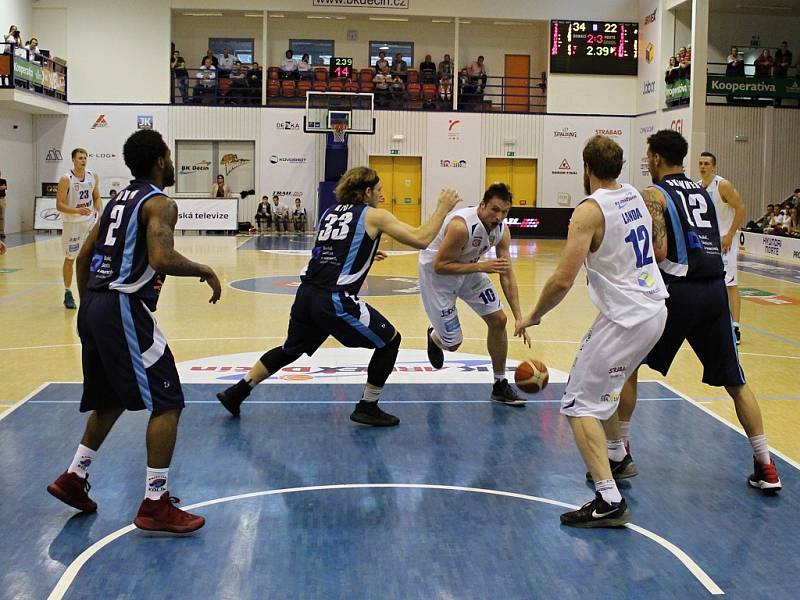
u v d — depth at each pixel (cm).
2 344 832
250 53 2934
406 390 654
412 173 2828
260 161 2769
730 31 2759
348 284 534
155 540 375
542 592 329
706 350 452
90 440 400
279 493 433
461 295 615
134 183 393
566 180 2831
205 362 751
